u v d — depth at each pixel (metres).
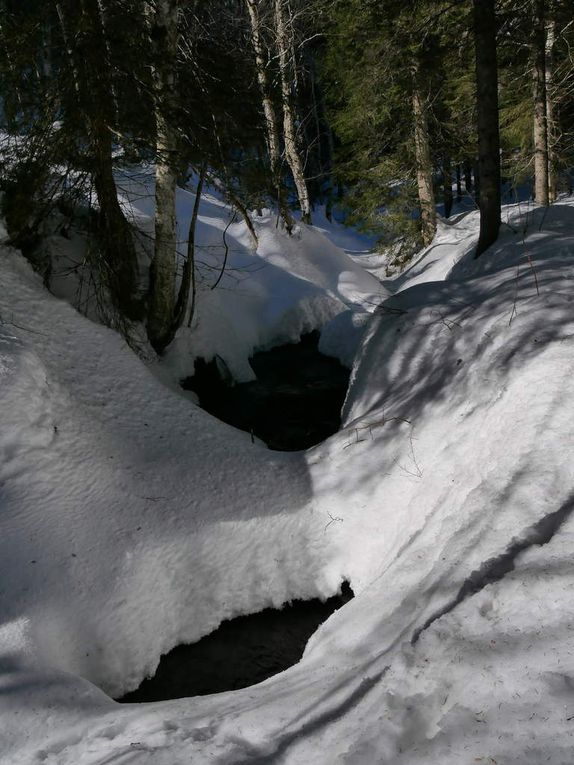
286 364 11.26
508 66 15.06
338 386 10.16
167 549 5.03
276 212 14.53
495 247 8.65
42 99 7.14
